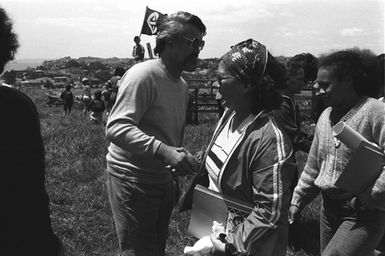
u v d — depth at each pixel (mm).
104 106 15617
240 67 2375
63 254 2369
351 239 3107
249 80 2369
